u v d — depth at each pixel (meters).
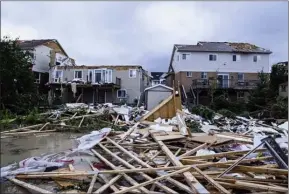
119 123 17.81
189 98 35.16
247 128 16.81
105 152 9.93
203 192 5.57
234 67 36.44
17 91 22.36
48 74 37.16
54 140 12.97
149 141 11.63
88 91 34.97
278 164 6.98
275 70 33.38
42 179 6.96
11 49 22.36
